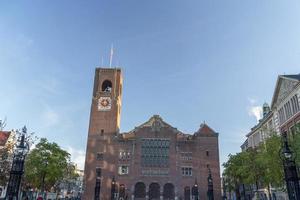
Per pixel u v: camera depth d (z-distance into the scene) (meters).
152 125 106.50
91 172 100.62
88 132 106.12
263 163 54.09
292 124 66.06
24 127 40.12
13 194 28.20
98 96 111.12
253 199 104.12
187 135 108.19
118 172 100.56
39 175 73.12
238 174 79.94
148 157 102.44
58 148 76.81
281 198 75.69
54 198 110.19
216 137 104.75
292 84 66.06
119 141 104.69
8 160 44.38
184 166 101.12
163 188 98.88
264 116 93.75
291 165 25.67
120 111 117.75
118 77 114.31
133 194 97.50
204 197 97.00
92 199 97.06
